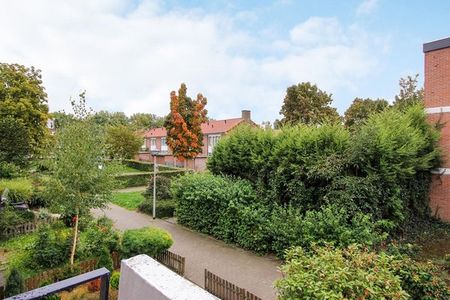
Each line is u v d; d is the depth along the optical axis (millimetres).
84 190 9445
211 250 11930
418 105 13539
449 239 11758
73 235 10055
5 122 18875
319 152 11758
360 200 10523
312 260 4852
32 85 26562
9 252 11344
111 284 8195
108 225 11297
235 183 13828
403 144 11328
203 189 13891
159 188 19672
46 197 9289
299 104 32406
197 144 29281
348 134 11891
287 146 12516
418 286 6801
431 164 12945
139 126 72062
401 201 11258
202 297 2016
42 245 9820
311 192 11797
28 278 7742
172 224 15852
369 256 5289
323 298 3979
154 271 2412
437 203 13477
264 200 12750
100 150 9617
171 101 28969
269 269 10078
